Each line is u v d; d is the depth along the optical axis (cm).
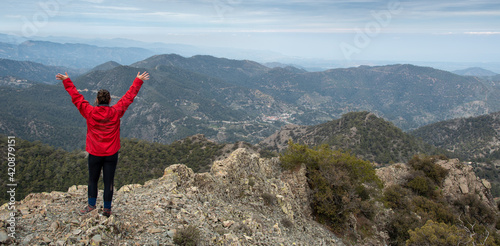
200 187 1222
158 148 8319
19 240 526
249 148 8569
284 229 1257
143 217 735
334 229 1862
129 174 6794
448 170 3494
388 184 3192
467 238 1539
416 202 2636
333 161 2120
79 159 6794
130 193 931
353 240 1844
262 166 1947
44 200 766
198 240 698
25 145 6725
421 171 3344
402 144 10756
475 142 17275
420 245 1520
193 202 963
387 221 2262
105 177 602
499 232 2830
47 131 19300
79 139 19900
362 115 13138
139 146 8300
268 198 1481
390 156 10112
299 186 1956
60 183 5988
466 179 3488
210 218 891
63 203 755
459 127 19575
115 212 723
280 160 2209
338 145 11269
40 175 6028
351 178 2208
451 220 2481
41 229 579
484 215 2977
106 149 575
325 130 14000
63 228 588
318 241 1471
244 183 1530
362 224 2112
